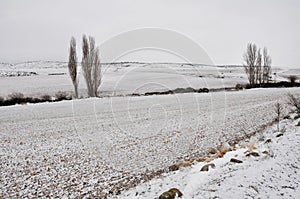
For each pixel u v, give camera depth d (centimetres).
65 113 1714
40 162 855
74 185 681
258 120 1462
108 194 625
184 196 502
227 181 535
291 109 1725
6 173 763
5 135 1198
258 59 4038
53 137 1162
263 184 508
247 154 701
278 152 692
